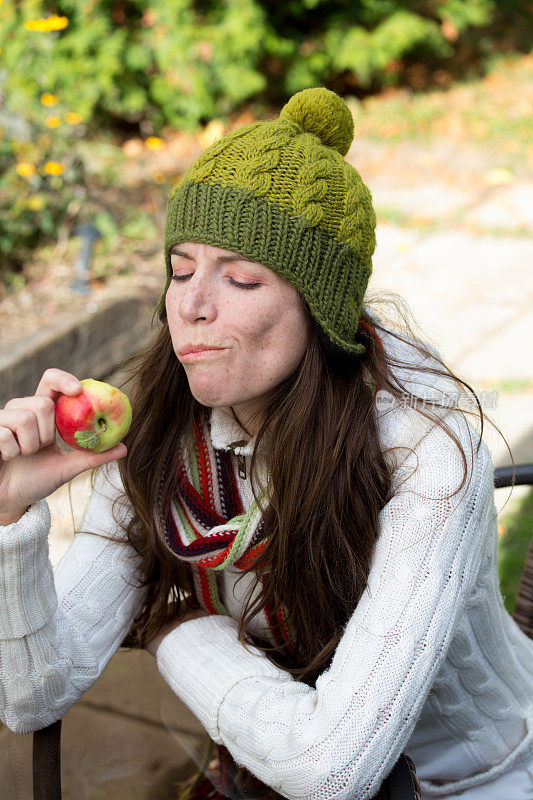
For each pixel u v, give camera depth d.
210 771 1.30
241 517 1.31
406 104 7.69
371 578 1.21
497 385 3.73
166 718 1.39
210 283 1.17
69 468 1.18
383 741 1.12
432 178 6.27
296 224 1.14
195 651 1.34
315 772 1.12
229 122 6.55
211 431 1.35
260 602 1.34
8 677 1.23
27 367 3.39
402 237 5.32
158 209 4.88
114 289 4.01
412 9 7.79
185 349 1.18
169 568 1.42
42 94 4.96
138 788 1.27
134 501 1.38
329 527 1.27
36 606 1.21
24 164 4.00
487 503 1.28
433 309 4.43
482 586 1.34
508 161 6.58
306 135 1.23
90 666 1.34
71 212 4.30
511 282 4.77
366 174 6.31
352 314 1.24
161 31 6.05
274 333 1.17
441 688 1.40
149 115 6.40
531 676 1.54
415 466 1.23
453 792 1.46
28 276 4.04
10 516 1.19
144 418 1.40
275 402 1.26
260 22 6.36
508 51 8.88
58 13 5.82
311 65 6.98
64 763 1.30
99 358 3.82
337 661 1.18
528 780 1.47
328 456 1.24
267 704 1.21
